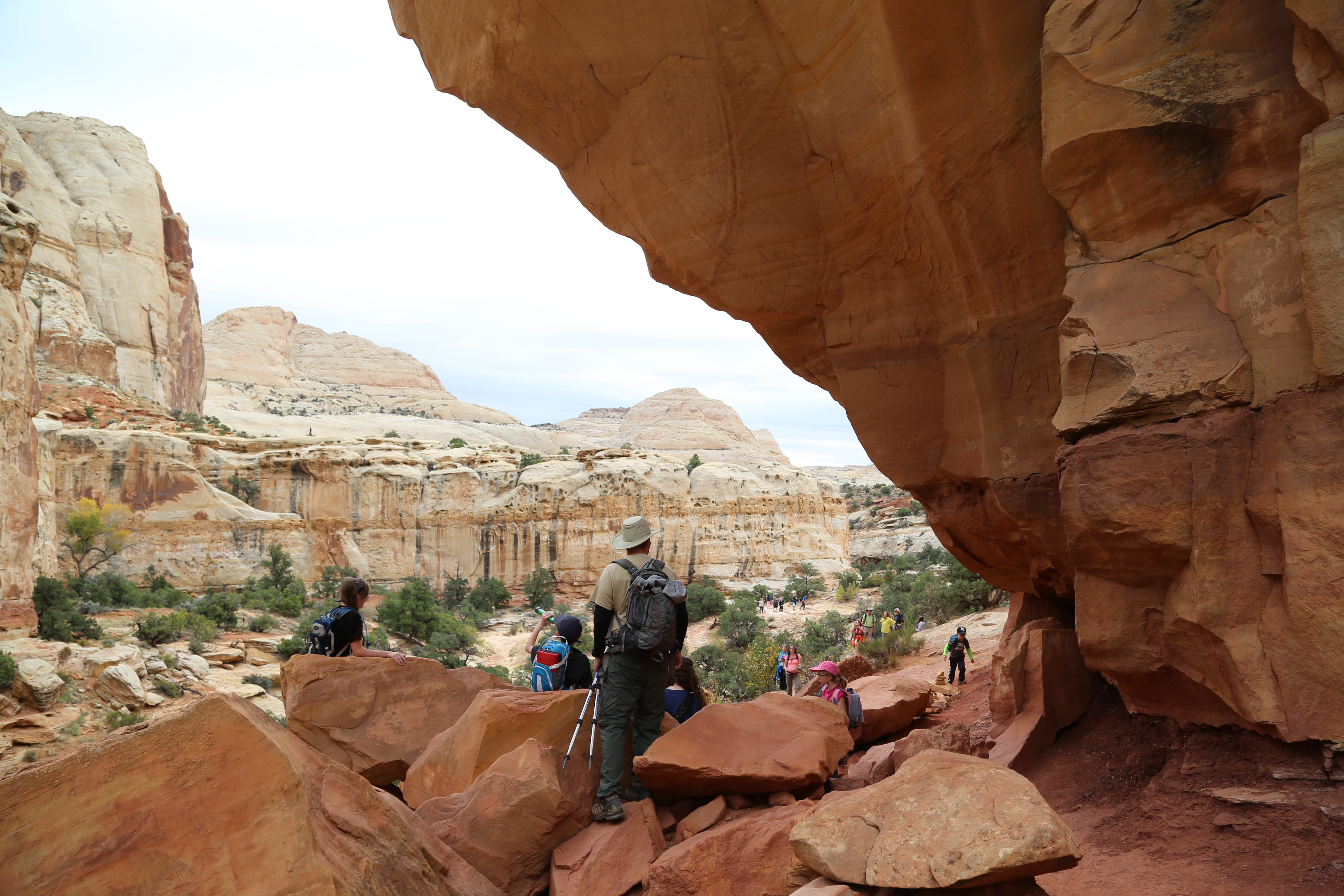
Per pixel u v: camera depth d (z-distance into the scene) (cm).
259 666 4259
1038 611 719
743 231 614
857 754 684
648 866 350
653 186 625
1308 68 321
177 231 15350
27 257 3456
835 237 596
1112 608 409
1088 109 388
